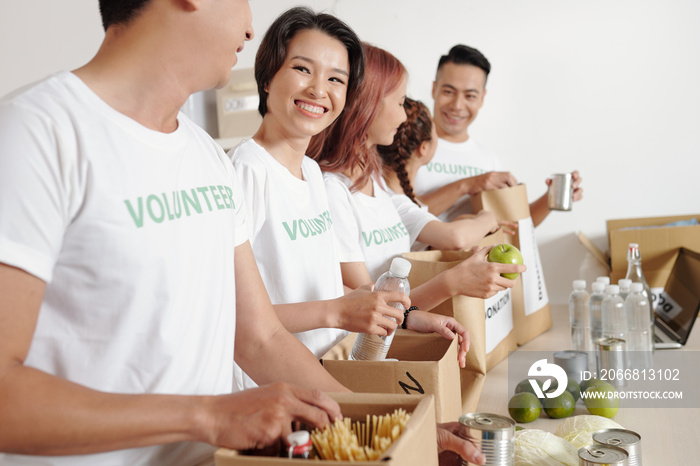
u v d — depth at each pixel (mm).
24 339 730
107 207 809
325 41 1444
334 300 1341
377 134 1915
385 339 1362
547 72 3154
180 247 895
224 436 783
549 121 3182
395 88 1876
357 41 1513
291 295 1425
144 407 758
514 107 3203
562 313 2977
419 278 1806
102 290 824
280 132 1484
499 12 3160
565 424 1443
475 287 1648
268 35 1455
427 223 2186
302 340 1485
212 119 3188
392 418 849
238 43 915
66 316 829
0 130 750
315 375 1118
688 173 3096
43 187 752
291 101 1433
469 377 1743
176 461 915
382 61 1847
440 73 2877
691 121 3064
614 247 2762
